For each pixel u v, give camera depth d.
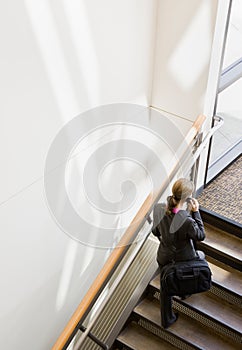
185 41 4.84
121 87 4.77
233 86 5.57
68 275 5.05
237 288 5.17
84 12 3.93
